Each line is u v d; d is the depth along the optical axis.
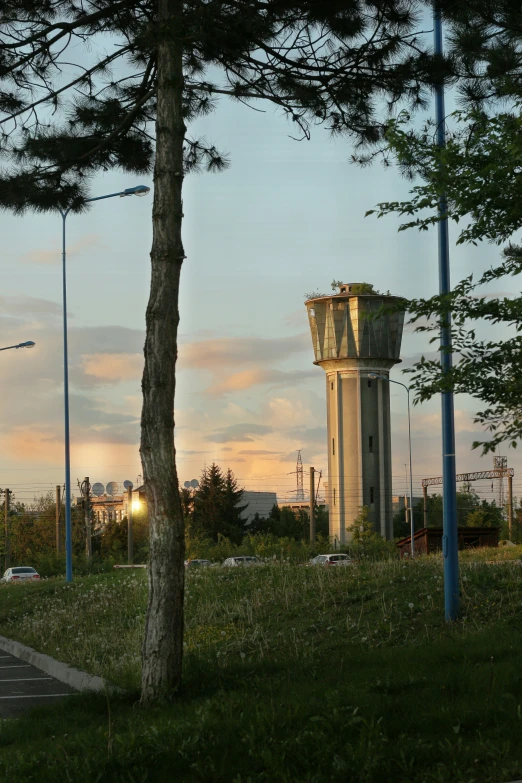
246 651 13.76
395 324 91.25
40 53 13.17
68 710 10.62
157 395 11.09
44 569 59.69
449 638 12.13
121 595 22.25
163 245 11.33
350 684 9.35
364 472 89.38
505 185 8.34
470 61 11.43
